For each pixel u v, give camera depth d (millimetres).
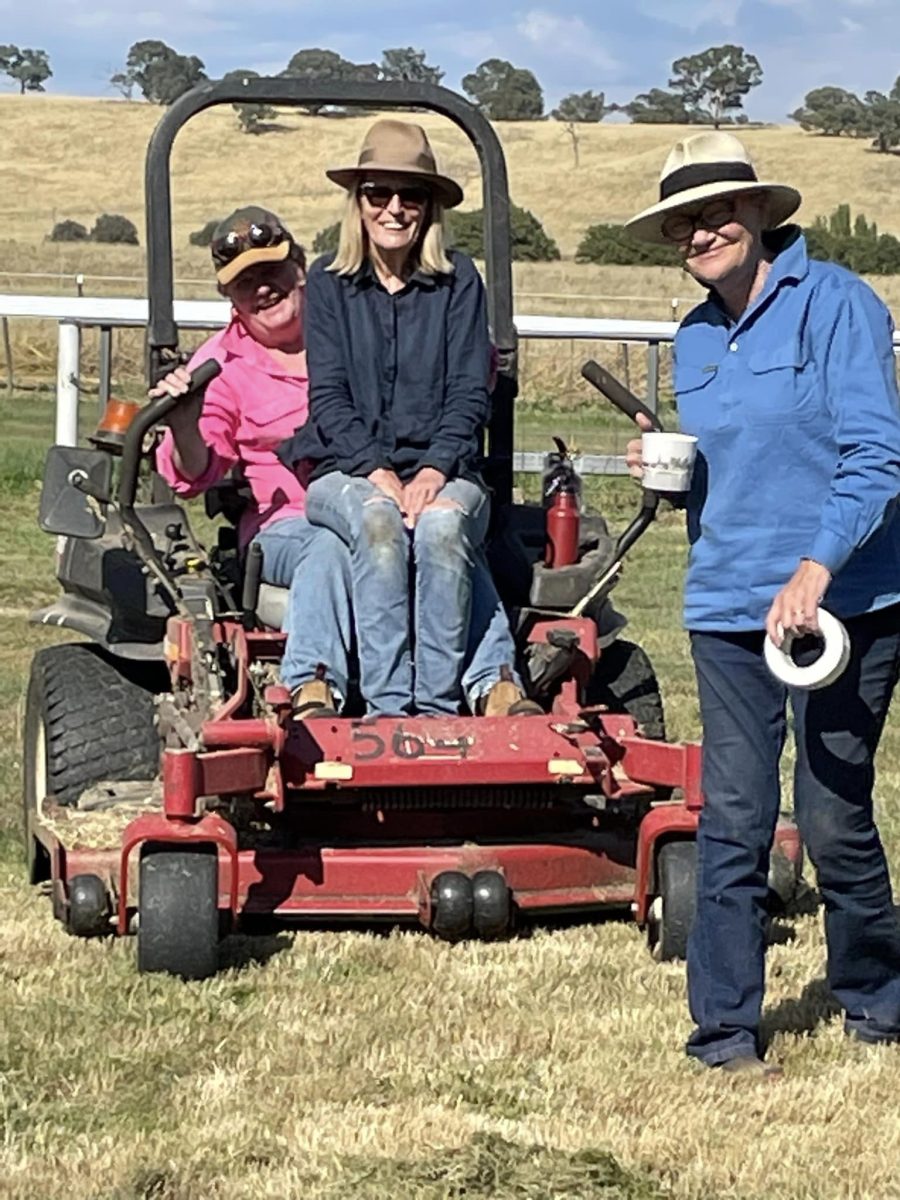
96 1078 4453
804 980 5230
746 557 4504
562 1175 3895
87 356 25922
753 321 4508
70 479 5938
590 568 6105
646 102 118500
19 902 6012
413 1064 4570
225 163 85875
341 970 5273
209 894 5141
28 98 101125
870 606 4426
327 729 5273
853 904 4641
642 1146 4094
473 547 5688
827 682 4156
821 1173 3980
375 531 5539
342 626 5633
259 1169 3959
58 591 13320
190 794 5078
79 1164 3967
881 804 7375
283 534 5930
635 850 5699
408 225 5793
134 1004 4945
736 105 118125
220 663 5691
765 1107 4320
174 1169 3941
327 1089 4402
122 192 80938
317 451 5816
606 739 5477
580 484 6355
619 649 6668
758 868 4574
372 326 5844
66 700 6117
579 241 68938
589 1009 4984
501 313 6398
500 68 125312
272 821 5766
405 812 5723
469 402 5836
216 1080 4457
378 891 5496
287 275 6168
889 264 53156
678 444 4566
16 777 7715
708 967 4590
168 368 6164
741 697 4551
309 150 88188
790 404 4445
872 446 4281
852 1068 4566
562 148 95500
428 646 5582
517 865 5562
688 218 4512
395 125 5781
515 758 5254
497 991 5105
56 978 5148
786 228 4543
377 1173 3906
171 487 6199
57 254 56469
